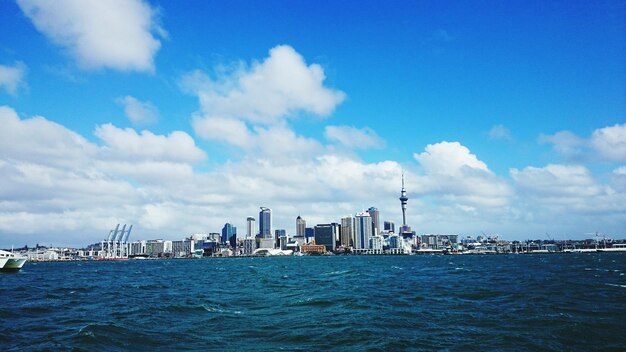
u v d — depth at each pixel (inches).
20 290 3152.1
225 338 1350.9
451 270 5871.1
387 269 6594.5
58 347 1222.9
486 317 1667.1
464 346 1216.2
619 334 1330.0
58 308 2102.6
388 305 2038.6
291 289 2992.1
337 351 1176.8
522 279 3646.7
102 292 2979.8
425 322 1584.6
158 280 4512.8
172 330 1473.9
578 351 1152.8
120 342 1285.7
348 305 2042.3
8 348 1237.1
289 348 1218.0
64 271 7588.6
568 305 1924.2
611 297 2214.6
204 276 5285.4
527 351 1158.3
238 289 3105.3
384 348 1200.8
